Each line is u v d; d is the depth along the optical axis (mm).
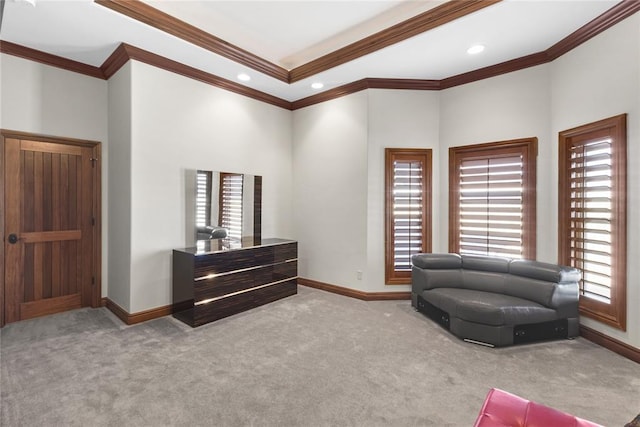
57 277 3516
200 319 3238
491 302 2863
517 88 3561
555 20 2742
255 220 4469
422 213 4160
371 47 3342
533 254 3480
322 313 3623
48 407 1896
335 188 4480
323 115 4617
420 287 3607
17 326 3146
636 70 2455
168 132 3537
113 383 2158
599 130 2787
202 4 2881
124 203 3365
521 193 3580
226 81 4059
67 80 3473
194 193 3779
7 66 3113
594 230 2838
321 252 4664
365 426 1769
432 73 3877
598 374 2303
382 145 4133
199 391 2080
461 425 1781
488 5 2568
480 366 2422
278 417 1837
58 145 3479
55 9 2561
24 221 3291
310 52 3834
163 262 3504
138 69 3273
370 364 2453
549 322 2852
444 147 4098
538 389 2121
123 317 3338
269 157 4699
